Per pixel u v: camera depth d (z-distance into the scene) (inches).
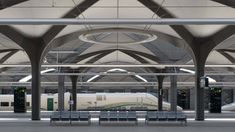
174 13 1100.5
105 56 1919.3
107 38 1526.8
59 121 1269.7
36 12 1059.9
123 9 1095.0
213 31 1259.8
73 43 1627.7
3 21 758.5
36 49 1334.9
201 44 1341.0
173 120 1188.5
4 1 913.5
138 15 1155.3
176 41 1386.6
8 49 1699.1
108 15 1160.8
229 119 1507.1
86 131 955.3
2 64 1697.8
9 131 959.6
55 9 1048.8
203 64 1343.5
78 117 1185.4
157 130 989.2
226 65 1724.9
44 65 1727.4
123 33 1432.1
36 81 1337.4
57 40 1368.1
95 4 1039.0
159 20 763.4
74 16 1108.5
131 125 1144.8
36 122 1248.2
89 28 1316.4
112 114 1198.3
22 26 1192.8
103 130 982.4
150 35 1355.8
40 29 1233.4
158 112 1215.6
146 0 1018.7
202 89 1347.2
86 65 1733.5
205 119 1492.4
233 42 1460.4
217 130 999.0
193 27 1227.9
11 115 1740.9
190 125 1154.0
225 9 1027.9
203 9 1042.7
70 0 977.5
